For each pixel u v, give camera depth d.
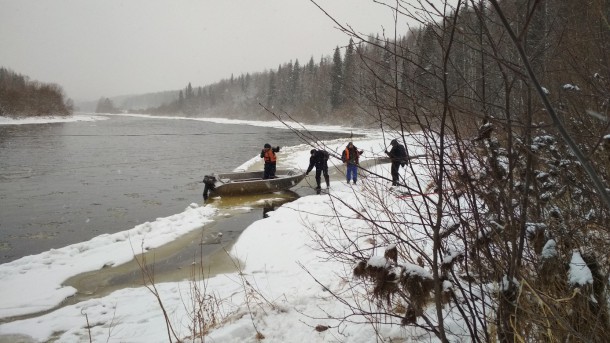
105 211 12.16
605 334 1.79
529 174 1.89
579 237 2.28
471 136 2.13
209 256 7.74
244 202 12.52
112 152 28.53
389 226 4.01
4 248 9.12
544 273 1.97
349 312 3.94
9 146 31.84
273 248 7.62
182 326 4.62
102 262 7.50
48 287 6.55
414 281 2.01
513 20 1.66
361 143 23.97
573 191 2.52
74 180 17.34
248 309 4.49
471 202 2.05
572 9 2.29
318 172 12.76
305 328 3.82
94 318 5.28
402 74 1.76
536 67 1.89
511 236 2.02
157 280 6.73
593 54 2.40
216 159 25.03
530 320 2.00
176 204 12.98
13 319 5.58
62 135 44.44
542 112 2.31
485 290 2.40
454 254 2.20
